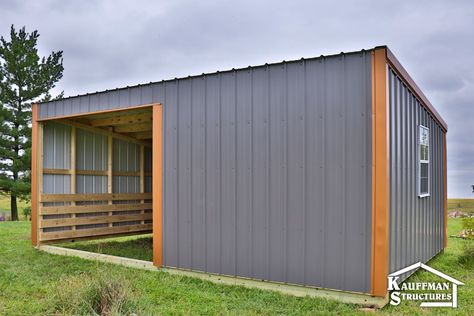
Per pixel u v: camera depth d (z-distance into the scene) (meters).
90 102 6.42
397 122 4.47
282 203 4.45
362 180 3.99
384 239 3.84
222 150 4.94
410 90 5.14
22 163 14.90
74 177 7.60
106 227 8.19
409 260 4.98
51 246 7.07
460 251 7.54
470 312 3.87
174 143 5.40
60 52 16.42
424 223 5.95
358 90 4.03
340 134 4.12
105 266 4.98
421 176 5.71
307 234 4.28
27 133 15.07
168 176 5.45
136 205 8.84
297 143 4.38
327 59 4.22
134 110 6.03
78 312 3.40
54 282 4.85
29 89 15.34
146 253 7.02
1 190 15.44
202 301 4.09
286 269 4.39
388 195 3.96
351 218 4.03
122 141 8.63
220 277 4.88
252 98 4.72
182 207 5.28
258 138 4.65
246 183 4.72
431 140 6.60
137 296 3.78
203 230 5.06
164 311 3.74
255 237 4.62
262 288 4.54
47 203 7.21
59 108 6.86
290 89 4.45
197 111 5.19
